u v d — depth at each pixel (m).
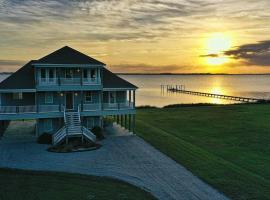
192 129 44.53
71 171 26.30
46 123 38.50
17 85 37.44
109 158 29.95
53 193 21.91
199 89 184.50
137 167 27.30
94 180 24.27
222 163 28.22
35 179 24.55
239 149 33.69
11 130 42.12
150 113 60.97
